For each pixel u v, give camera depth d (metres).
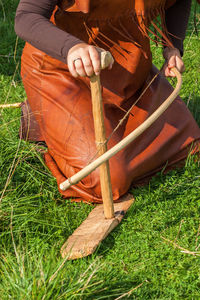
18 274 2.18
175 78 4.16
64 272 2.20
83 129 2.82
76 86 2.92
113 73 2.82
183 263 2.32
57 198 2.94
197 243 2.45
